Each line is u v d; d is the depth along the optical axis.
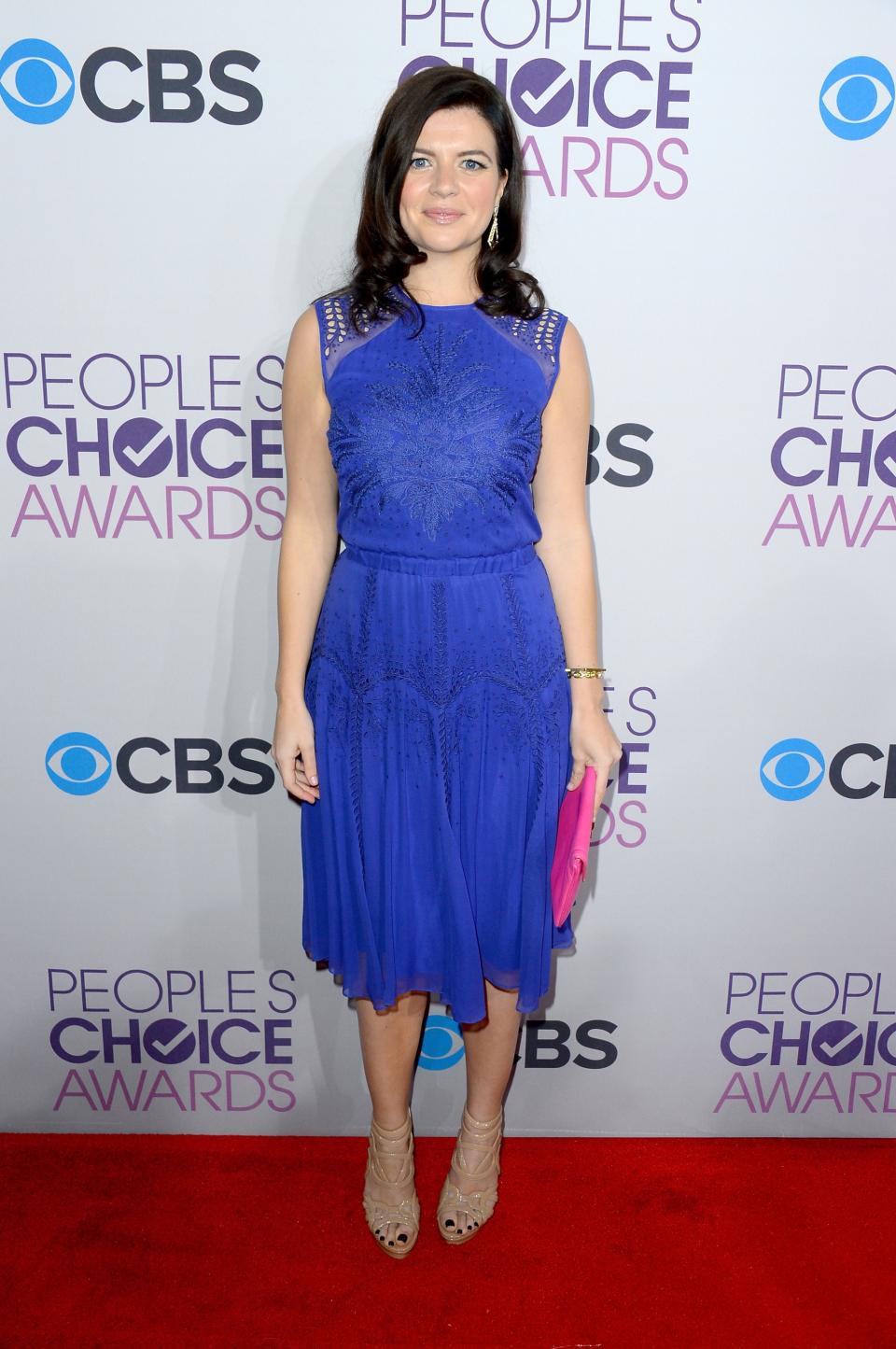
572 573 1.49
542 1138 1.88
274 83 1.46
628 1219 1.69
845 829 1.77
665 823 1.77
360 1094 1.87
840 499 1.63
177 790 1.74
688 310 1.55
